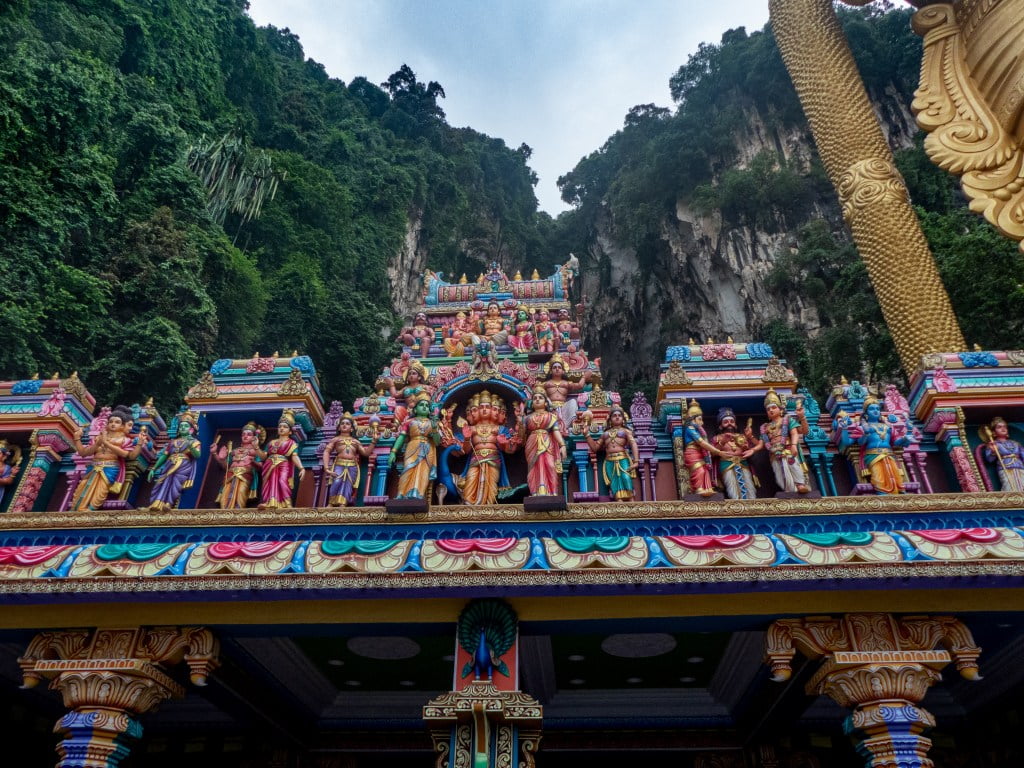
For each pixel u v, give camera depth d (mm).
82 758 6316
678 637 7895
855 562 6273
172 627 6906
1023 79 10812
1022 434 9133
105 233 33000
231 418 10031
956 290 20672
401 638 7934
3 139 27281
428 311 13766
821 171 55406
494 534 7266
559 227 79625
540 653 8398
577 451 9234
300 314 44625
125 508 8695
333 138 62594
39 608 6910
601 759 10039
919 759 5965
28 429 9508
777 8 15078
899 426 8641
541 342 12641
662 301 62281
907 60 54906
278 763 10031
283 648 8141
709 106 64562
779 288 51125
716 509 7230
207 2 54750
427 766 10180
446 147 75812
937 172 39812
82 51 38281
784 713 8609
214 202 44875
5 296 25750
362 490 9266
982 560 6203
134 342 28562
